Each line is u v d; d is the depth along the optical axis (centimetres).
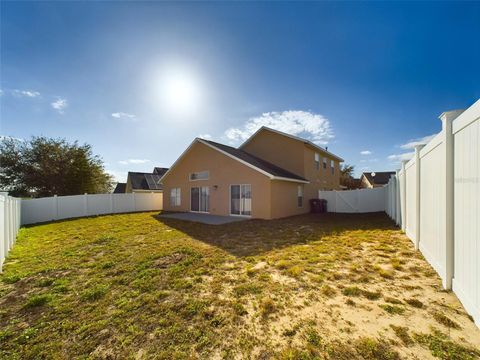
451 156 307
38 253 603
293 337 232
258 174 1171
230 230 861
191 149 1520
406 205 697
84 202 1539
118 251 595
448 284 316
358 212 1502
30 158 2012
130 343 233
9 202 672
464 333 228
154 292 349
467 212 263
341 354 204
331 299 310
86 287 376
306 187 1543
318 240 666
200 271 430
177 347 225
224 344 226
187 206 1556
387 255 498
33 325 272
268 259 491
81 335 249
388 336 227
